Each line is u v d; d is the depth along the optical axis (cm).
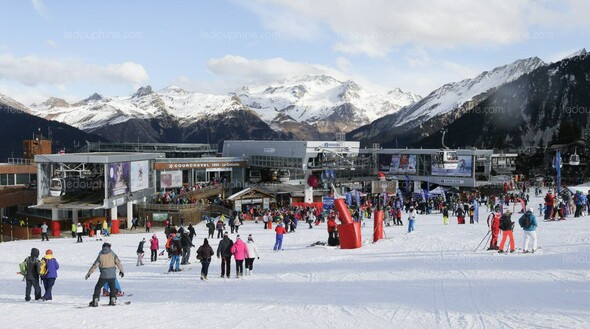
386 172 9675
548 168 11400
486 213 5462
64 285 2211
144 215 6119
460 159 8581
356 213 4894
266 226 5041
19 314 1512
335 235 3322
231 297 1731
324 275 2094
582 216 3947
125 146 11338
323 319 1312
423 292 1570
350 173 9075
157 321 1359
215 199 7050
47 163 5838
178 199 6619
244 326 1271
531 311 1251
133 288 2066
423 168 9162
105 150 11544
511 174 10506
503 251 2238
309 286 1852
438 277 1803
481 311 1286
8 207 6969
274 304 1554
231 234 4538
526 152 12312
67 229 5878
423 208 6203
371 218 5778
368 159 9662
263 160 9106
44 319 1427
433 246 2712
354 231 3045
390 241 3181
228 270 2295
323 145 8406
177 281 2245
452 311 1306
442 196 6875
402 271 2008
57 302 1738
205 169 8606
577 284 1526
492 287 1561
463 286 1611
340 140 8881
